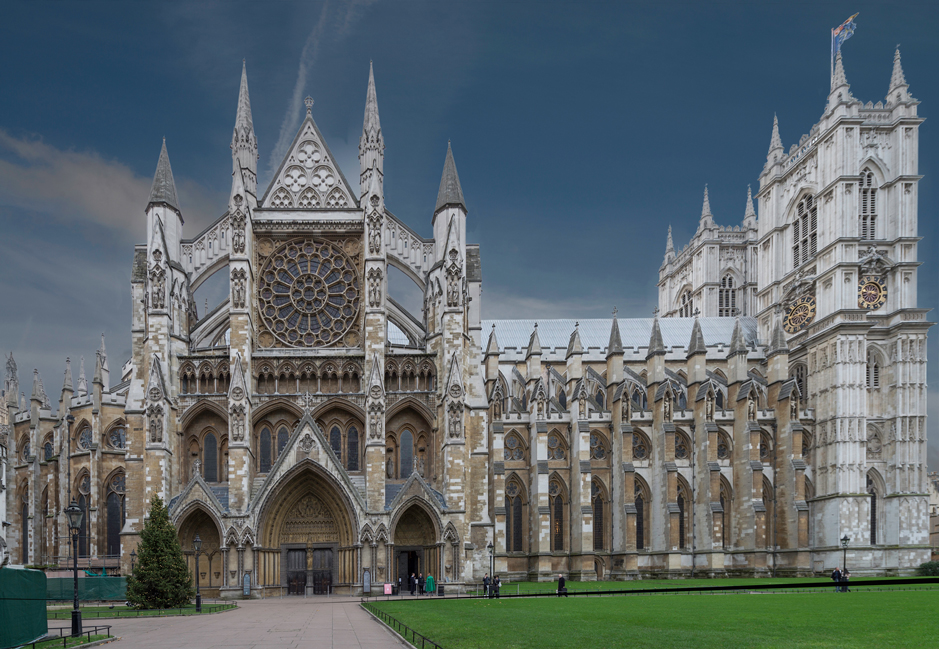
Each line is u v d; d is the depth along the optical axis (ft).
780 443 313.94
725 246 407.03
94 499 258.37
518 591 222.28
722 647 86.99
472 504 235.40
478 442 238.27
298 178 254.27
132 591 176.76
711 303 401.29
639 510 315.37
